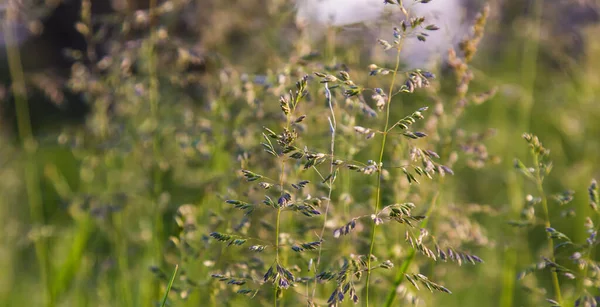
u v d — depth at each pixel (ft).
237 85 7.72
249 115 7.31
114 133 8.93
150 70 8.41
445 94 8.29
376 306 6.97
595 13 11.10
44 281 9.32
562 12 11.09
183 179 8.93
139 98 8.72
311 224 6.72
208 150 8.16
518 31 11.01
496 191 11.06
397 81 7.80
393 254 6.88
